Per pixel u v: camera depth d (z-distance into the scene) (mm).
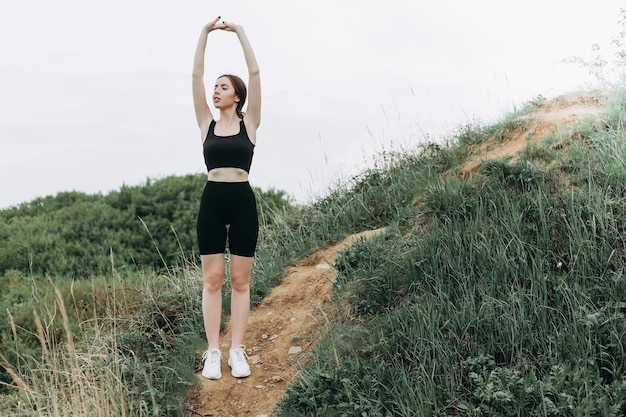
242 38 4867
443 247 5254
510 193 5629
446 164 7293
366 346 4637
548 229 5023
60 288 9070
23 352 6785
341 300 5371
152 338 5508
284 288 6145
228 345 5402
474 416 3707
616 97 6996
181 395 4695
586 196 5148
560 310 4309
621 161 5441
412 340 4438
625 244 4695
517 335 4195
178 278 6785
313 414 4164
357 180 8047
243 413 4496
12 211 15414
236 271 4914
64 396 4391
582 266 4602
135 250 12258
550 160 5922
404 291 5078
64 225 13320
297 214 8156
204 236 4828
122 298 6719
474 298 4703
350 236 6832
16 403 4910
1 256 11820
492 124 8023
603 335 4023
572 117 6848
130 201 14195
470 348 4246
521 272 4738
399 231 6016
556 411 3508
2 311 8203
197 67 4918
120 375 4699
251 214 4855
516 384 3715
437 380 4125
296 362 4941
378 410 3883
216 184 4773
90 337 5621
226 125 4914
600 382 3740
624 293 4297
